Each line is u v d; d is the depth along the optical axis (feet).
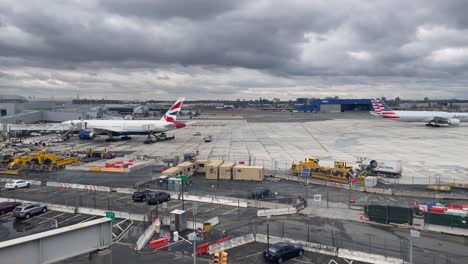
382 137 398.83
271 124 606.55
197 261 97.35
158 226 119.34
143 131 375.04
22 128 418.31
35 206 140.67
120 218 134.62
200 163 223.71
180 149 317.83
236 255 102.17
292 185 190.29
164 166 240.12
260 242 112.27
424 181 194.59
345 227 124.98
